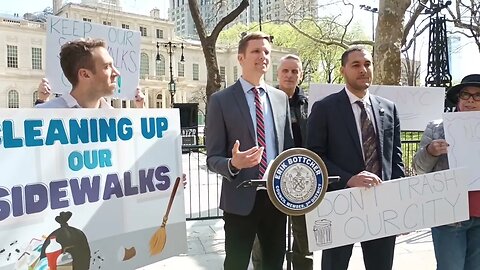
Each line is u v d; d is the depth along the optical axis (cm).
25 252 184
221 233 555
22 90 5959
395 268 422
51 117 194
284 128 278
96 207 207
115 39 397
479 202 275
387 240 270
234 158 224
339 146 269
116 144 216
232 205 262
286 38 3684
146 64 6825
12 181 182
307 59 3534
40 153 190
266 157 262
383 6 824
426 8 1070
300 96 383
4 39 5784
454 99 307
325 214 237
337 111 271
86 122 205
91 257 205
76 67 234
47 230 191
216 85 943
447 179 265
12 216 181
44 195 191
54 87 363
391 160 277
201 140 1958
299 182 208
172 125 240
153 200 229
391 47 818
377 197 249
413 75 2070
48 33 363
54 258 193
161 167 234
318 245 235
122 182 218
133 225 221
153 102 6906
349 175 257
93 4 4888
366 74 267
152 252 228
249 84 270
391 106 286
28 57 6000
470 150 275
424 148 284
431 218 260
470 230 284
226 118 262
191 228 584
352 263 428
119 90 400
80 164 203
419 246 488
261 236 277
